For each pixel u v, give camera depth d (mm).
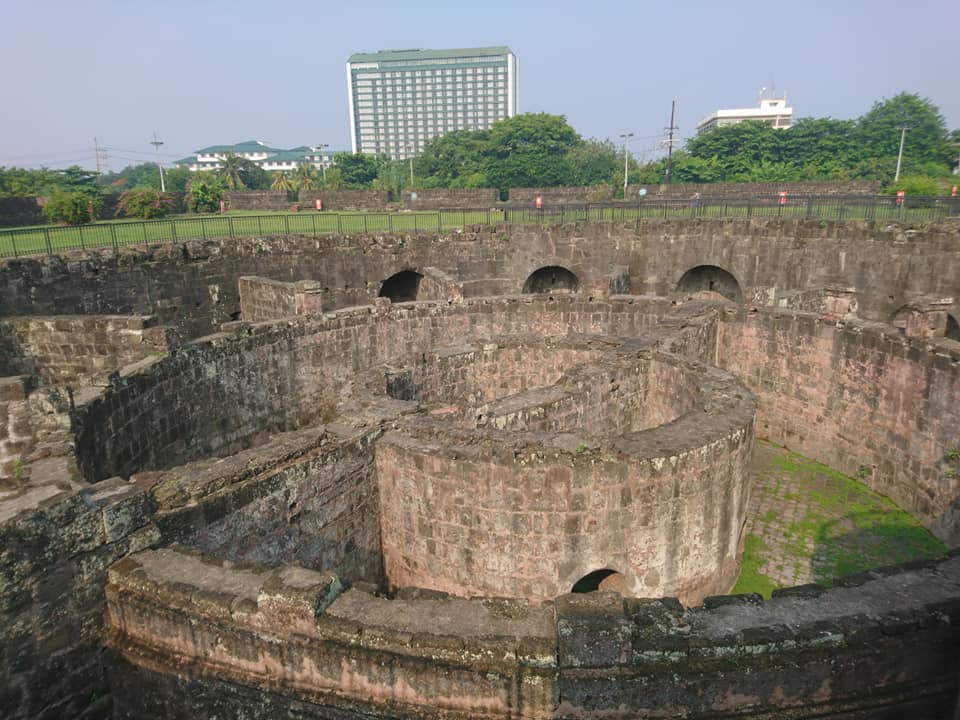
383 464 12969
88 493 8641
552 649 6633
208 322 30734
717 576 13234
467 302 25391
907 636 6789
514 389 21125
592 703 6605
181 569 8227
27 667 7730
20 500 8109
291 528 11469
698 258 37188
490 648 6676
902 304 30250
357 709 6879
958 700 6484
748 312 22219
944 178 67625
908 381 17359
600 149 104000
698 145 89000
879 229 30672
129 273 27094
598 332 25047
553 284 41750
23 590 7633
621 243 38500
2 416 13492
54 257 24406
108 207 45844
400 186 94438
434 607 7344
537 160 92188
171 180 117062
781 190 51281
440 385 19500
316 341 22766
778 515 17531
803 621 6895
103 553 8320
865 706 6703
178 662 7746
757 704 6660
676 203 41875
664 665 6570
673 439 12141
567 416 16438
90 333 18625
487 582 12383
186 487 10094
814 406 20656
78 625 8125
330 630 7051
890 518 17297
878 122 91188
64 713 8062
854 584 7539
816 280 33250
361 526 12930
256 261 32312
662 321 21859
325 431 12508
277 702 7184
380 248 36125
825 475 19859
